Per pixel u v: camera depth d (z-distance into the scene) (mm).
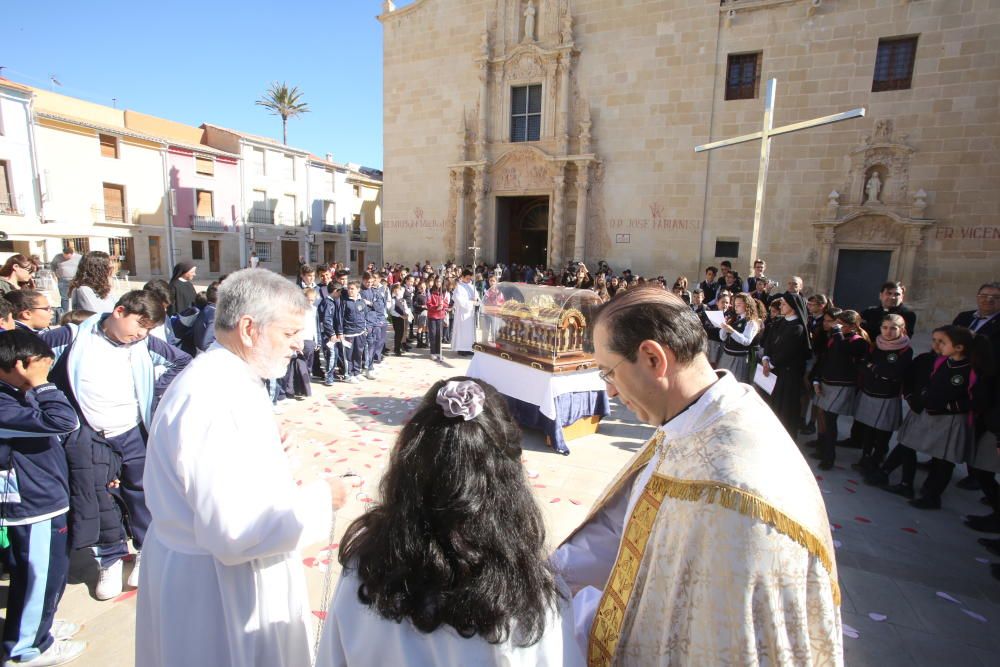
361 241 40344
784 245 15219
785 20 14656
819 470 5320
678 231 16297
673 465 1119
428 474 984
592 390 5820
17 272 5848
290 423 6172
